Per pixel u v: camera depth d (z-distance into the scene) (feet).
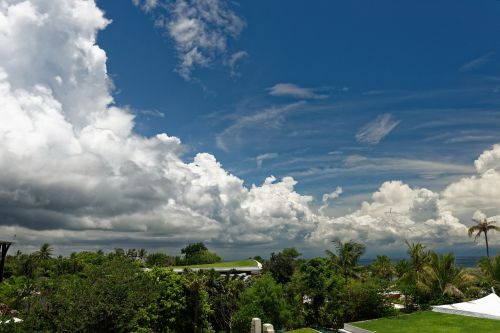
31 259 292.40
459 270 164.66
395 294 194.59
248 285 181.47
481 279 168.14
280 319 148.66
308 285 166.61
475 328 92.48
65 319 79.61
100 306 82.74
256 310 146.41
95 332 84.48
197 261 355.15
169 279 138.62
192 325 138.21
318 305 166.91
